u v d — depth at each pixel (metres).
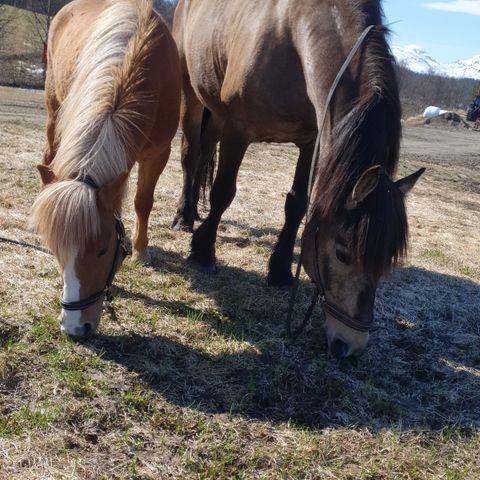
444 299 4.48
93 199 2.57
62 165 2.70
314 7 3.42
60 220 2.52
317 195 2.88
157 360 3.08
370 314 2.89
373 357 3.49
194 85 4.87
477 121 29.42
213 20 4.44
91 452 2.36
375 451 2.64
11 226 4.55
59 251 2.59
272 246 5.13
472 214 8.34
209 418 2.69
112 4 3.77
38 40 31.55
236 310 3.77
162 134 3.80
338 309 2.91
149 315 3.51
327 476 2.44
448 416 3.03
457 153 17.72
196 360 3.14
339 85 3.04
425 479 2.51
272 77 3.67
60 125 3.03
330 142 3.04
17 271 3.79
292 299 3.23
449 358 3.66
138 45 2.95
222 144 4.12
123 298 3.67
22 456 2.26
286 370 3.15
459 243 6.30
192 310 3.67
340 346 2.95
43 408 2.54
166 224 5.25
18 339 3.04
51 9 27.66
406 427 2.86
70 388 2.70
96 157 2.66
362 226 2.64
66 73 3.59
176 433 2.55
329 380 3.12
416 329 3.96
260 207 6.45
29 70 27.73
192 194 5.27
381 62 2.96
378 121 2.80
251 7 3.95
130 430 2.52
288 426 2.71
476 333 4.08
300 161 4.11
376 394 3.08
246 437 2.60
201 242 4.29
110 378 2.84
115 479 2.23
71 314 2.76
